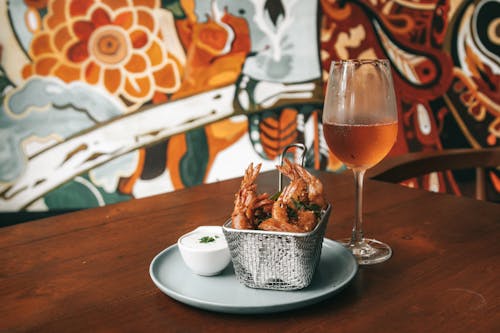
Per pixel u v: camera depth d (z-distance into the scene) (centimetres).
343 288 64
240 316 61
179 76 221
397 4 261
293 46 243
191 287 67
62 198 206
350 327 58
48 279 72
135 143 216
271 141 245
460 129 273
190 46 221
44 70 196
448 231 88
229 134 235
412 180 270
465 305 62
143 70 214
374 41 260
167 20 216
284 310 60
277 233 63
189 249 69
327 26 248
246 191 69
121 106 212
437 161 141
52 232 91
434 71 268
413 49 265
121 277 72
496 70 264
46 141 200
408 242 83
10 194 196
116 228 92
